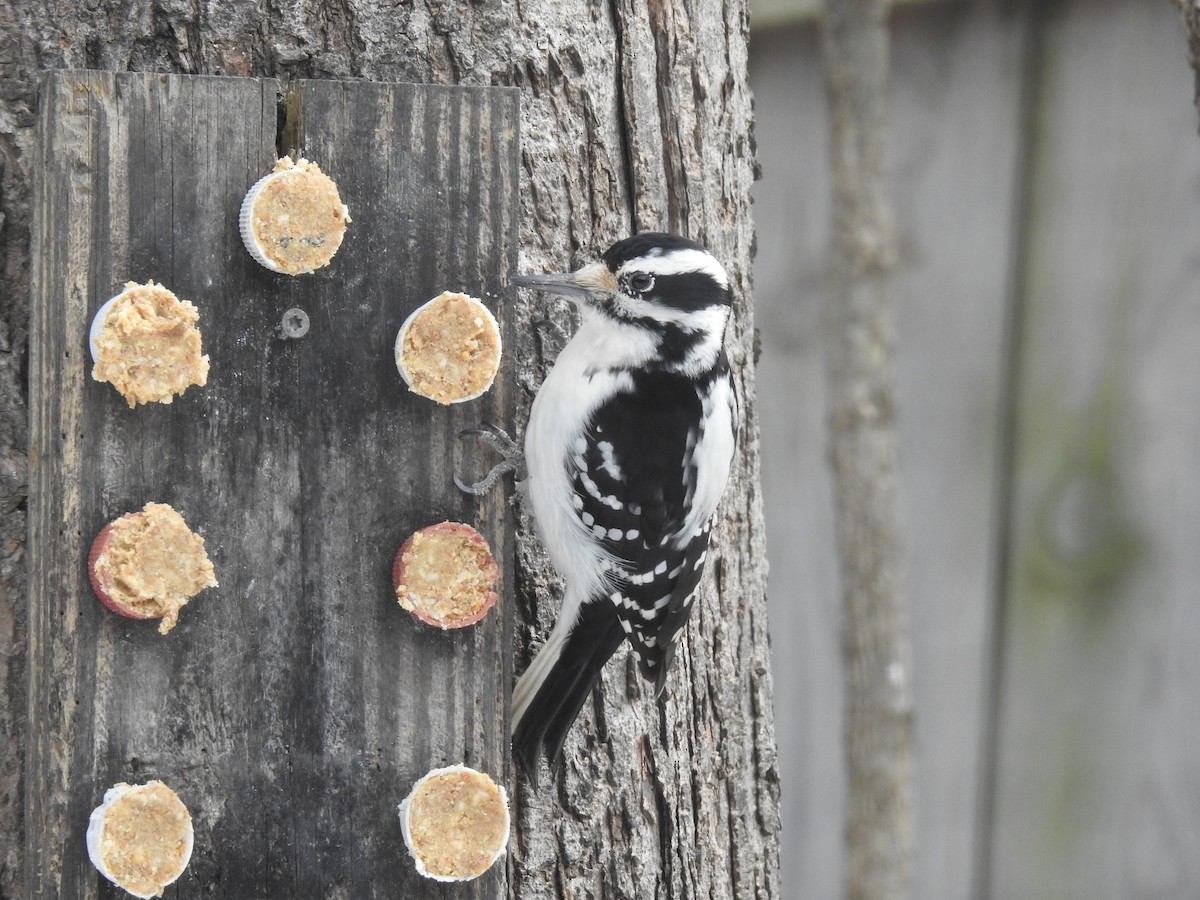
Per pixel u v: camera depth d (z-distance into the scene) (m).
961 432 5.63
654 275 5.48
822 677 5.65
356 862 5.44
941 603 5.64
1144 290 5.61
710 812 5.53
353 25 5.48
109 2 5.46
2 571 5.44
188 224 5.43
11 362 5.44
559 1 5.50
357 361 5.44
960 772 5.64
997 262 5.62
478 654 5.45
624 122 5.52
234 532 5.43
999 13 5.62
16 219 5.45
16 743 5.44
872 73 5.56
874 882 5.57
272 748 5.43
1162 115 5.61
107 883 5.42
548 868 5.49
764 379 5.65
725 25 5.55
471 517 5.45
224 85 5.43
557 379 5.49
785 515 5.65
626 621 5.49
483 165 5.45
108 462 5.42
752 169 5.57
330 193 5.43
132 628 5.42
